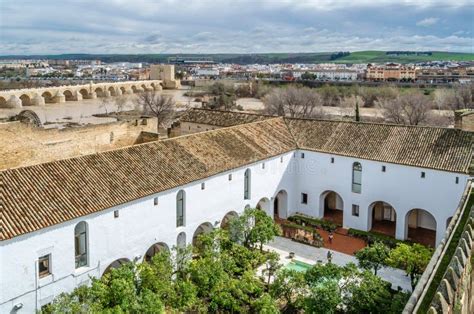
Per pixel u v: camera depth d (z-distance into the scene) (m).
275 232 49.50
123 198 40.59
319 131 64.06
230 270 39.88
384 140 58.56
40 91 188.12
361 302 35.34
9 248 33.03
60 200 37.47
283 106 133.75
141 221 42.62
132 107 177.00
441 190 52.28
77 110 167.88
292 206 64.38
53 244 35.78
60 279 36.53
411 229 59.81
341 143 60.69
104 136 61.75
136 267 36.00
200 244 44.19
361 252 43.81
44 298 35.56
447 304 26.12
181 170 47.44
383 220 63.03
